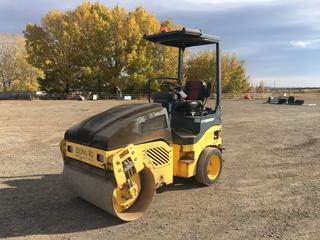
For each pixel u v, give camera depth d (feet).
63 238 14.17
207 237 14.26
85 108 83.05
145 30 152.56
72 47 152.87
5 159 27.86
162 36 20.31
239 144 36.04
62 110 76.69
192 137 19.19
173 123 19.83
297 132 45.01
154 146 16.57
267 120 59.82
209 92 21.30
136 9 152.76
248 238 14.17
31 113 68.69
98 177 15.72
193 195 19.35
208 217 16.35
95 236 14.34
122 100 134.41
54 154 29.84
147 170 16.05
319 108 89.86
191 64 181.78
